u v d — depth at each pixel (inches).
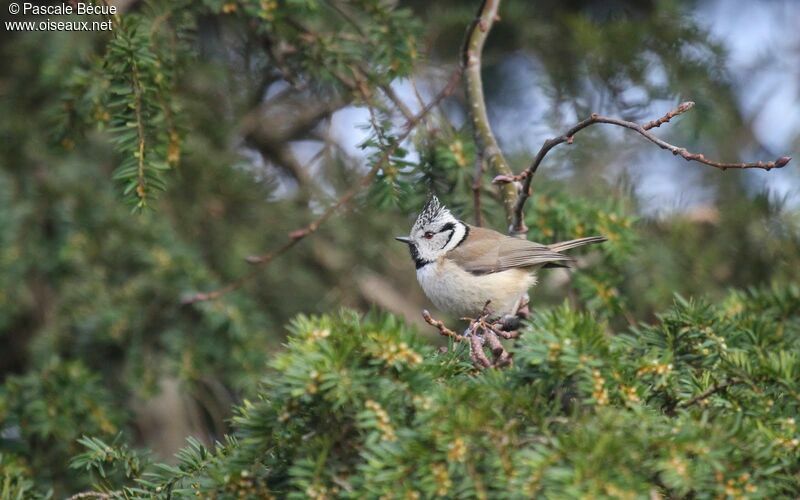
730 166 239.9
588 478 178.1
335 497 202.8
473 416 192.4
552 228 396.2
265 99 475.5
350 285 466.9
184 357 402.9
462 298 402.6
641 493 177.8
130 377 396.5
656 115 449.4
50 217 417.7
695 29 450.9
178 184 439.8
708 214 464.8
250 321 414.6
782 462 202.4
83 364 381.7
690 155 243.1
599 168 462.6
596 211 392.2
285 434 213.0
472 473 190.4
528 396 202.4
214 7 362.9
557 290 450.0
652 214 447.5
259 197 457.1
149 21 352.5
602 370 207.6
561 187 409.1
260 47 438.6
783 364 237.8
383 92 393.4
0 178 404.8
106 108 350.3
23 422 356.2
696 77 441.7
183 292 406.3
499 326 290.5
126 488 240.5
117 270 420.2
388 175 370.3
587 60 452.4
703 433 191.0
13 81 434.0
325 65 389.4
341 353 206.1
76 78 357.1
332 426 211.2
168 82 344.5
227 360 408.8
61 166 418.6
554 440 188.2
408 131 375.9
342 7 405.1
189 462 236.5
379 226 458.9
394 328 211.5
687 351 258.8
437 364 230.8
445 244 406.6
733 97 469.1
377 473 191.6
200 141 432.5
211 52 454.0
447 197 408.5
